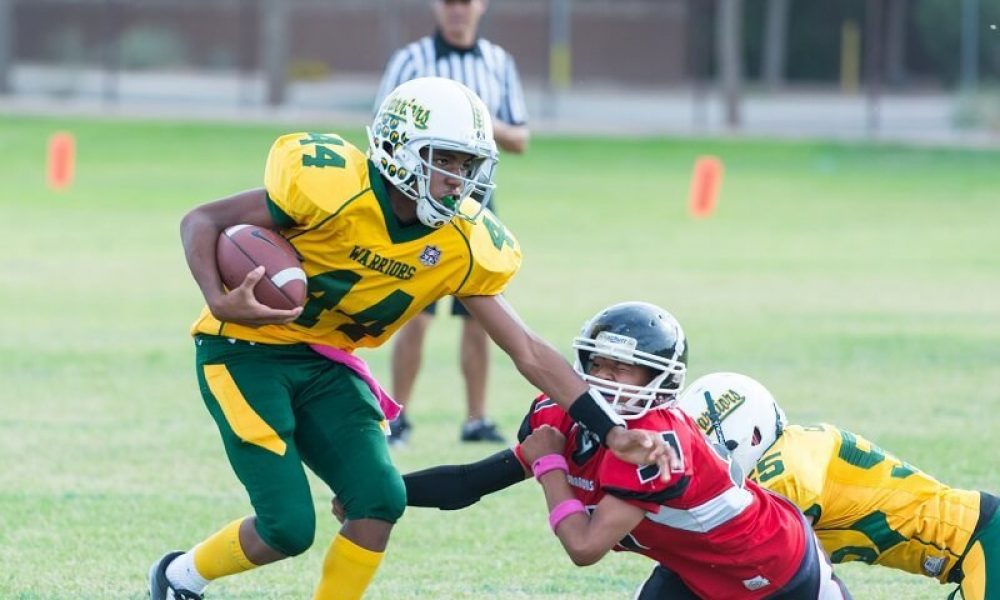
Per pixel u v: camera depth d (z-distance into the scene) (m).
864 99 130.00
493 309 14.91
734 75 97.12
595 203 62.97
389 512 14.52
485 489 15.14
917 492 15.83
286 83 101.94
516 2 138.00
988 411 27.16
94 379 29.66
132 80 124.75
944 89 146.12
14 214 55.75
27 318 36.19
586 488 14.58
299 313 14.19
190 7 137.12
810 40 155.75
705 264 46.66
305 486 14.52
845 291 41.75
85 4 133.25
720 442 15.57
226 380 14.90
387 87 27.20
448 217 14.49
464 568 18.50
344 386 15.15
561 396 14.22
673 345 14.12
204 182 66.06
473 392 25.38
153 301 38.94
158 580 15.45
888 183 71.75
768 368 30.97
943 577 15.94
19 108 93.75
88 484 22.08
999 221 58.84
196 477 22.56
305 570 18.30
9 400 27.70
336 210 14.39
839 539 16.03
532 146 83.00
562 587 17.78
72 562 18.39
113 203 59.28
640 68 140.88
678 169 76.50
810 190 68.88
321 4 137.62
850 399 28.09
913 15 155.38
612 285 42.00
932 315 37.97
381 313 15.02
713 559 14.32
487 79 27.03
